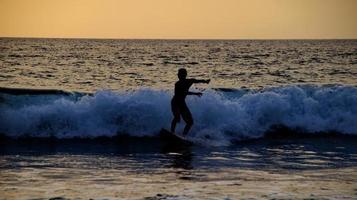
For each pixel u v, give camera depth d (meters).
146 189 11.55
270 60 78.06
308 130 20.97
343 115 21.39
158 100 20.02
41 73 48.56
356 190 11.52
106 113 19.62
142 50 124.25
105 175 13.15
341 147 18.11
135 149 17.38
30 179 12.51
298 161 15.42
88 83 39.16
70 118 19.41
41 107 19.44
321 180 12.65
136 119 19.67
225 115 20.22
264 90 23.12
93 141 18.75
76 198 10.66
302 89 22.61
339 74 51.78
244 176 13.13
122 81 40.94
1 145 17.67
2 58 76.38
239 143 18.78
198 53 106.19
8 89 22.80
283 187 11.81
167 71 52.12
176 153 16.69
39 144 17.98
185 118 18.67
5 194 10.94
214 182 12.35
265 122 20.77
